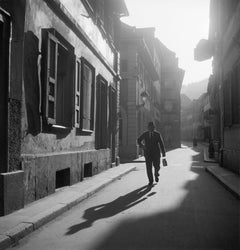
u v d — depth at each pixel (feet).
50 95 28.12
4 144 21.67
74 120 34.73
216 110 73.46
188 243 16.52
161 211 23.61
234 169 45.50
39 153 26.73
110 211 23.63
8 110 21.91
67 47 33.88
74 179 34.65
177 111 189.16
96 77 45.80
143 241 16.87
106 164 50.16
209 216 22.17
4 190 20.62
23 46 23.63
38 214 20.71
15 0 22.94
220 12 57.67
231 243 16.49
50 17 29.17
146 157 36.70
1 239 15.76
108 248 15.83
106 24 53.62
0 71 21.56
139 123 95.45
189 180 40.81
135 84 86.69
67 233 18.30
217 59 64.08
